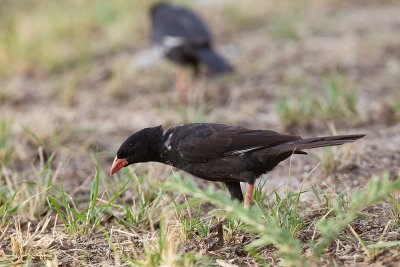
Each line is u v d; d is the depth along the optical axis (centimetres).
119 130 1309
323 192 912
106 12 2247
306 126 1267
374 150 1089
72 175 1065
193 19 1586
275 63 1719
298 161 1073
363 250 719
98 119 1395
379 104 1348
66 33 2119
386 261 680
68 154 1169
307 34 1958
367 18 2123
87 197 955
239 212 649
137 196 930
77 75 1702
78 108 1482
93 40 2080
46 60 1836
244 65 1719
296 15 2164
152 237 775
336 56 1720
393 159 1052
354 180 980
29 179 1033
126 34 2058
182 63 1570
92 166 1105
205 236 789
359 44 1809
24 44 1922
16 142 1214
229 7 2273
